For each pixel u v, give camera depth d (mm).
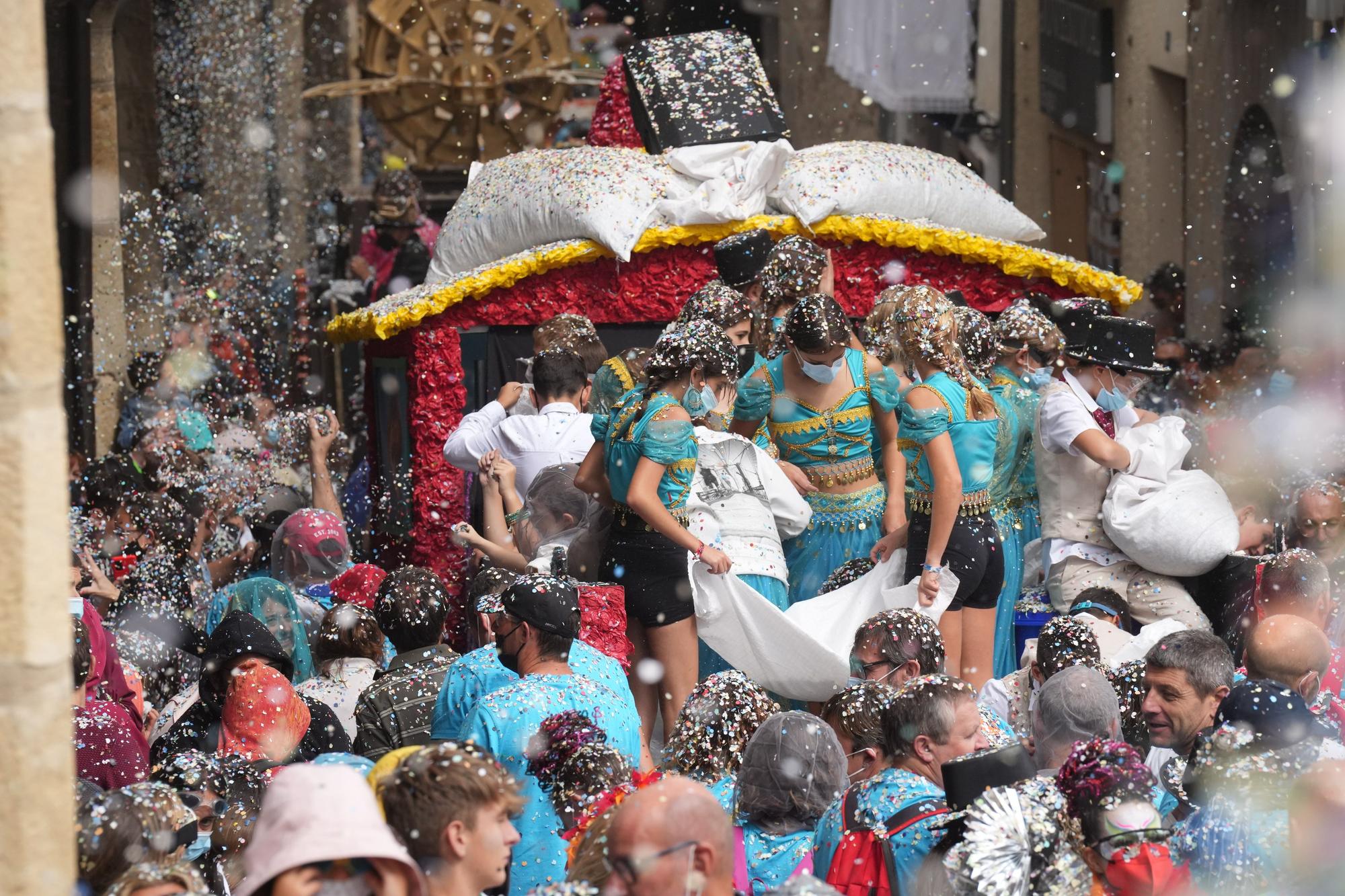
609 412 20875
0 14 6785
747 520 21594
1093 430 22484
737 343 23453
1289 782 12156
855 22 66250
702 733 15219
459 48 59469
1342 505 22766
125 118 54219
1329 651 15812
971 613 20953
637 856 10492
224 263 58062
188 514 29031
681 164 28703
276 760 16500
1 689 7004
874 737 15539
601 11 69375
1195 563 22406
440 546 29094
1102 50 63750
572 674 16062
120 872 12078
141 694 20750
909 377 21094
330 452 37562
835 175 28547
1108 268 64250
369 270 53625
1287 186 49875
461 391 29094
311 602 23844
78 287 50688
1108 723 15609
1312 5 46531
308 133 65625
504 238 29797
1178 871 11953
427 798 10547
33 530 6996
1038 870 11234
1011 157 68812
